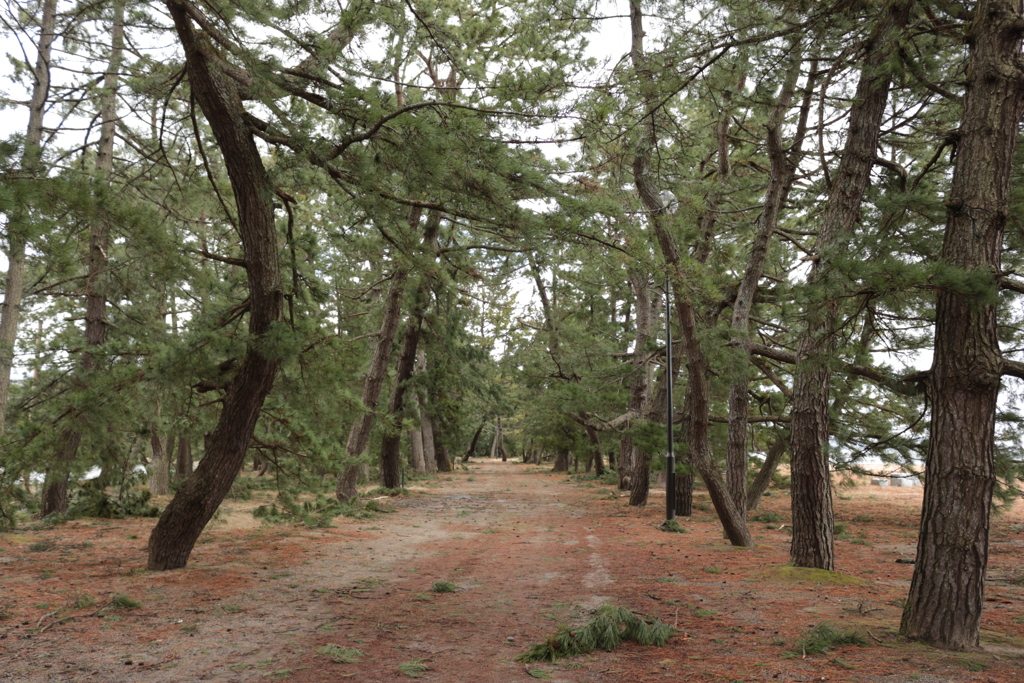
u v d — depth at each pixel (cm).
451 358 3130
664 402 2136
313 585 865
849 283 618
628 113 929
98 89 1461
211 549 1154
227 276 1495
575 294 2891
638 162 1104
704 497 2566
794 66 923
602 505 2269
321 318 1248
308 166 803
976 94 604
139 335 1783
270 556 1103
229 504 1941
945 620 547
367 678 478
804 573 917
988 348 563
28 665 513
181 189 1115
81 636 600
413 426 2156
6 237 618
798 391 1032
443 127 721
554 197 740
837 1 797
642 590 826
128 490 1723
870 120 1011
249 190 895
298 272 1061
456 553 1190
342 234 1102
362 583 887
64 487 1698
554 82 683
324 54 729
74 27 1092
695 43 883
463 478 4000
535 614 700
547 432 4138
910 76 915
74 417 967
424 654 546
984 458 560
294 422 1127
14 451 930
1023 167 814
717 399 2503
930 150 1358
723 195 1605
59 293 1769
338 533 1462
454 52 762
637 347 2344
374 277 2506
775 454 2036
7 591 786
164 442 2388
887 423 1491
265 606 736
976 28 612
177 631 621
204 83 841
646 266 788
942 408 578
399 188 844
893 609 711
